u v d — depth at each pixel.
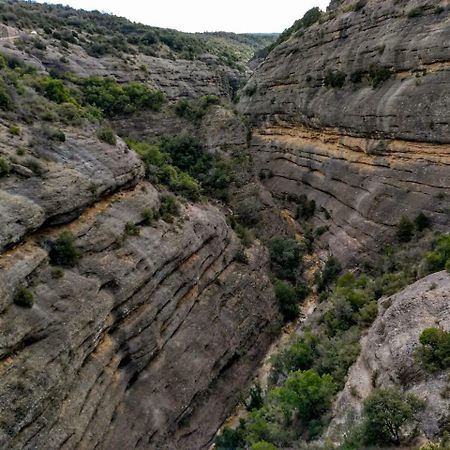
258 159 57.47
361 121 41.88
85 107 41.09
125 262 25.36
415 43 38.34
